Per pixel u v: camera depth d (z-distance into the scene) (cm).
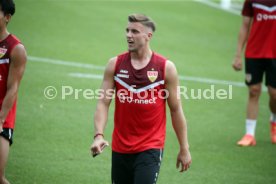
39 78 4144
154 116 1903
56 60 4700
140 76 1886
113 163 1941
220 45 5909
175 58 5184
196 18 6988
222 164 2808
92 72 4450
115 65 1906
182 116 1931
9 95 1981
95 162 2744
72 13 6378
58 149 2878
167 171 2681
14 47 1978
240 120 3603
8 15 1981
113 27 6050
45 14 6175
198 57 5316
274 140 3181
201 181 2577
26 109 3488
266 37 3059
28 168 2602
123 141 1908
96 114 1905
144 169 1880
